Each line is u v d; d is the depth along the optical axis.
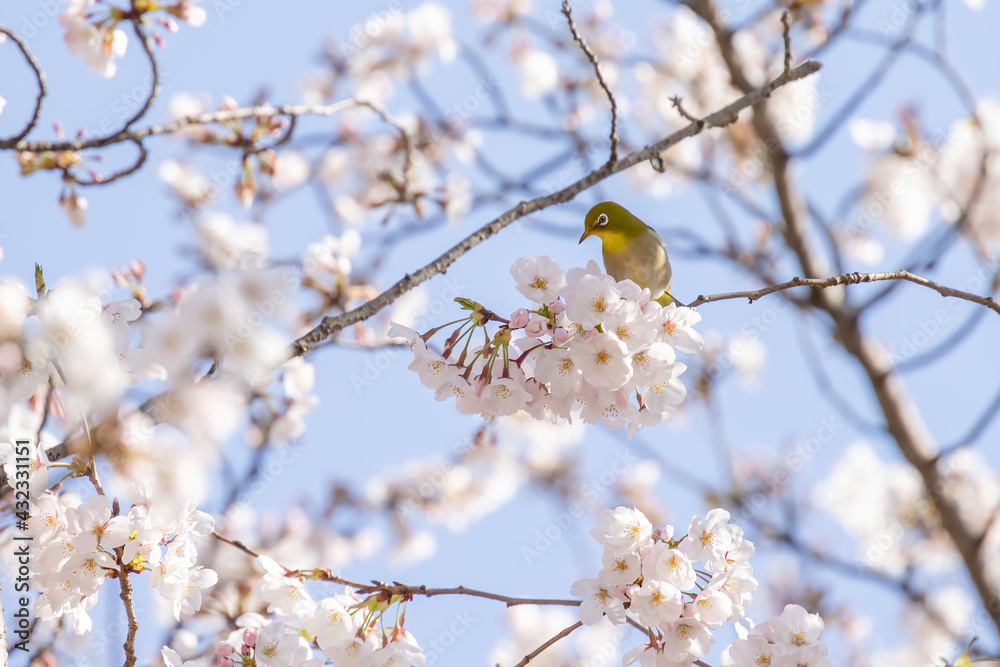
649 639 5.75
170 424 5.61
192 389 5.52
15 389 5.37
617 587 5.74
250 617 6.55
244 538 15.04
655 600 5.63
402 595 5.88
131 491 5.87
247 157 10.72
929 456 13.75
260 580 5.83
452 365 6.01
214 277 5.51
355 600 5.97
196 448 5.82
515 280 5.88
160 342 5.47
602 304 5.68
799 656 5.74
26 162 8.82
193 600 6.11
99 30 8.46
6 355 5.29
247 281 5.53
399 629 5.86
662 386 5.99
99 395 5.43
